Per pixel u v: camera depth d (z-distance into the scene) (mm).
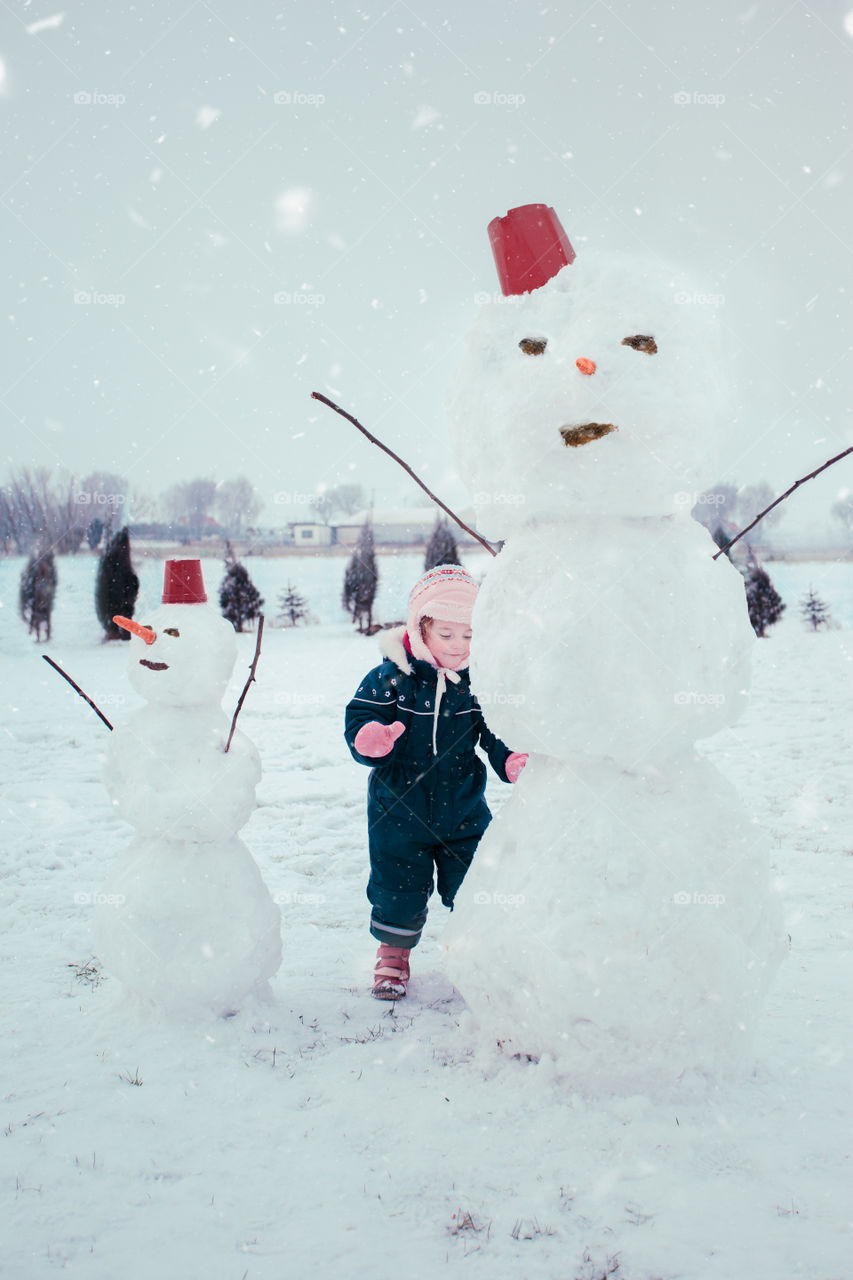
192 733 3193
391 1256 1942
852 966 3686
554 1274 1882
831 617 21875
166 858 3096
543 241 2953
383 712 3504
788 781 7383
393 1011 3307
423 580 3580
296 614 24984
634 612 2637
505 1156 2324
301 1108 2572
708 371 2779
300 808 6887
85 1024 3131
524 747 2832
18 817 6547
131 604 22266
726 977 2576
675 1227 2033
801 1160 2293
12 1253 1936
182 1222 2055
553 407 2682
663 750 2736
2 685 14398
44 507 29359
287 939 4172
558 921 2590
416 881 3529
